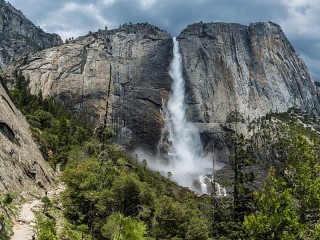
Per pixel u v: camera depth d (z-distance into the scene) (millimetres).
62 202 44656
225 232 46594
